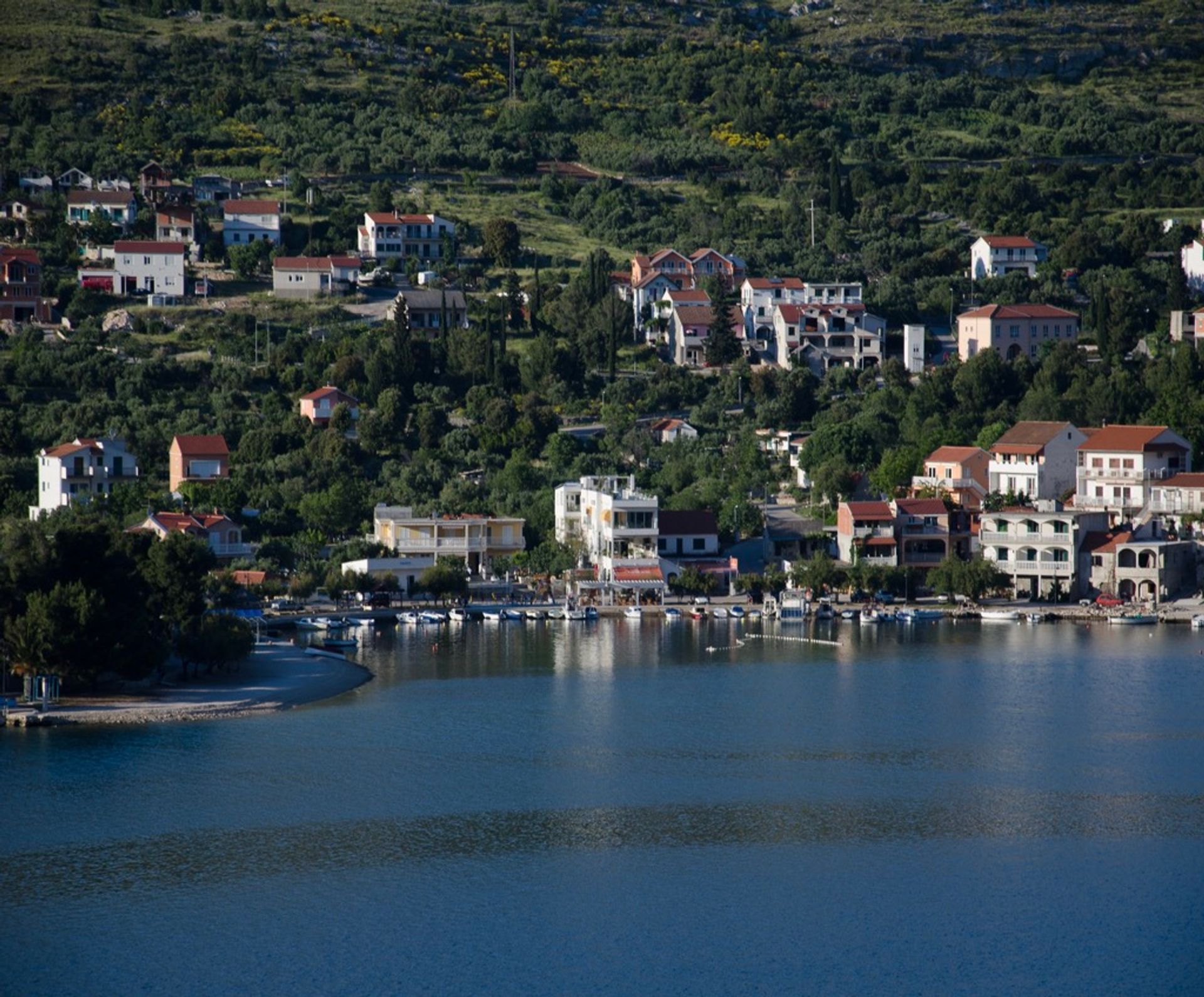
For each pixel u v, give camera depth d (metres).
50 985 196.00
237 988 195.38
